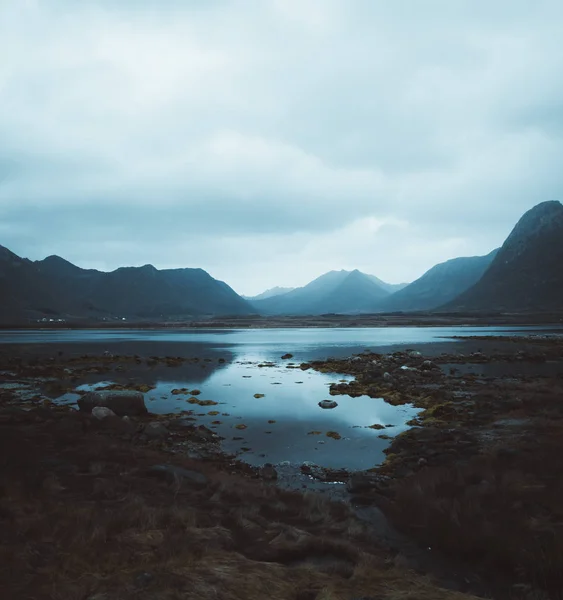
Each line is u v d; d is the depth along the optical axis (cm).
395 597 544
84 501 870
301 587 564
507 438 1575
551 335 9894
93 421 1838
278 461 1449
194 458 1438
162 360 4966
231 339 10319
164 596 498
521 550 714
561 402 2144
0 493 844
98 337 11475
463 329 15138
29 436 1476
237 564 615
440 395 2555
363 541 799
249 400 2614
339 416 2166
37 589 508
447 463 1317
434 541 799
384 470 1323
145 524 745
